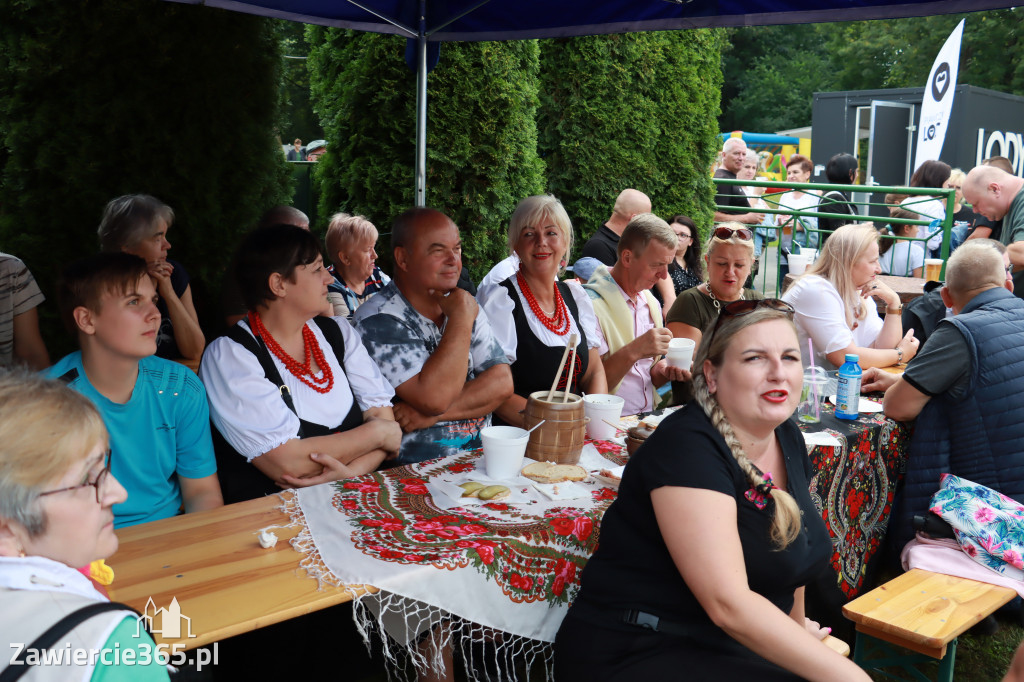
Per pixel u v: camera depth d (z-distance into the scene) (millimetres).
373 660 2578
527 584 1934
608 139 7055
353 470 2463
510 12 4598
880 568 3344
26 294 3166
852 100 13336
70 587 1091
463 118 5984
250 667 2357
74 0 4914
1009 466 3021
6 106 5016
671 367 3514
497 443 2250
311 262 2438
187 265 5438
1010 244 5066
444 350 2717
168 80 5203
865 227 3969
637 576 1841
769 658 1650
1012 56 26531
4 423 1069
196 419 2299
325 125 6527
